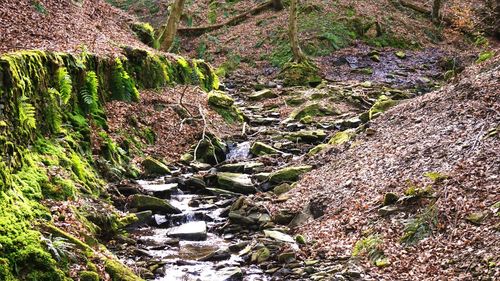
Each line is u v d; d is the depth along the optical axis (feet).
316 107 64.54
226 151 51.42
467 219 27.27
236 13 114.83
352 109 66.95
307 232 32.91
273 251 30.32
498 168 30.25
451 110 41.42
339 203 34.91
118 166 41.04
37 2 53.88
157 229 34.27
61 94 37.81
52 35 48.42
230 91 78.89
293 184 40.91
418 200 30.35
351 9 108.06
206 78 71.10
